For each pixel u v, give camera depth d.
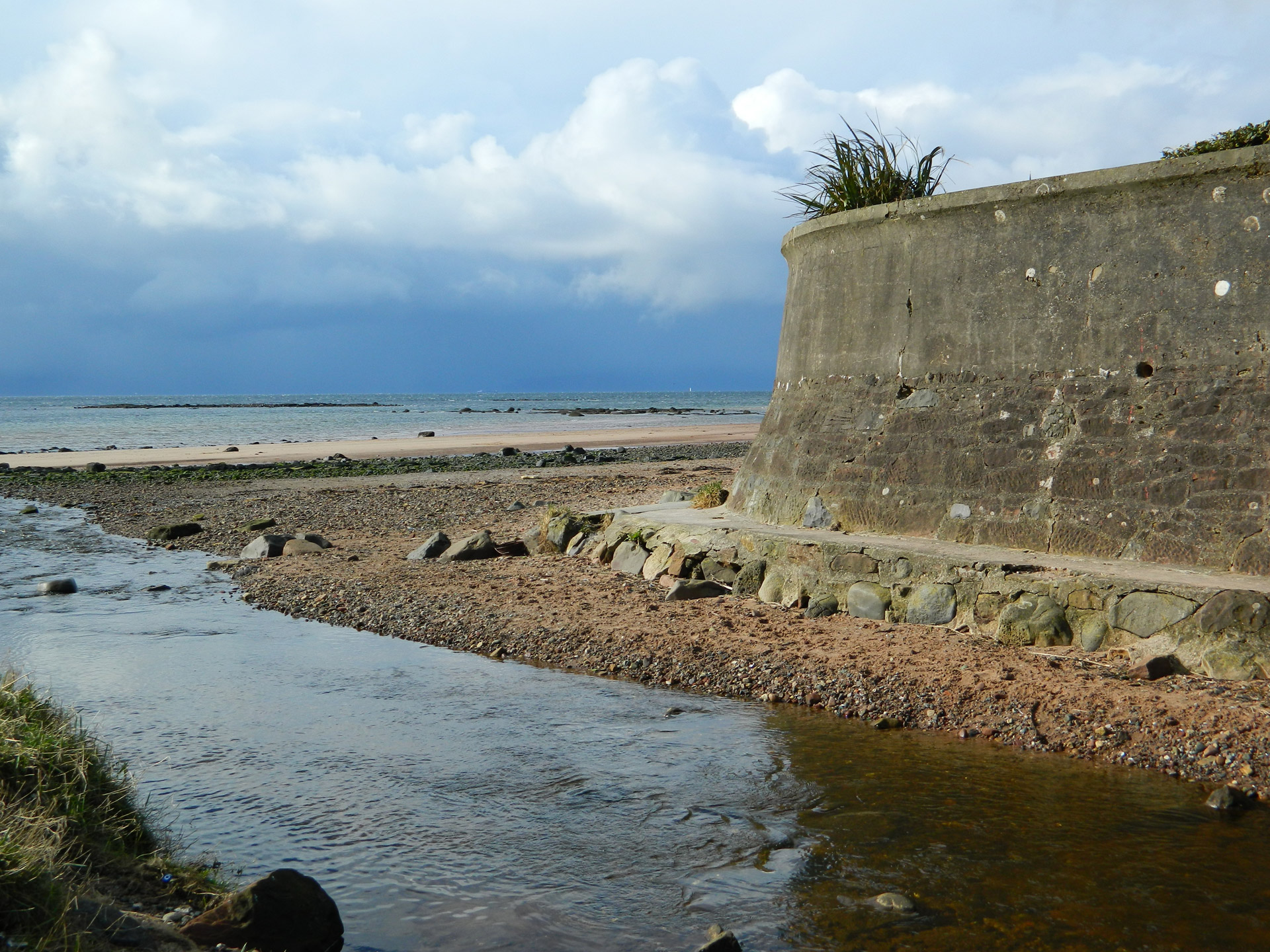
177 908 4.17
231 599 11.81
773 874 4.73
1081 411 8.60
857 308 10.48
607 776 6.04
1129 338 8.40
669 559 11.09
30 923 3.47
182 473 28.27
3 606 11.41
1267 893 4.46
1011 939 4.09
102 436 51.47
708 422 69.25
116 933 3.66
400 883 4.70
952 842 5.04
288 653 9.20
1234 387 7.79
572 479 25.14
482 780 6.00
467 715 7.30
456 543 13.73
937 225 9.72
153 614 10.95
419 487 23.91
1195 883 4.56
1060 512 8.56
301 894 4.09
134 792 5.29
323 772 6.16
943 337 9.64
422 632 9.84
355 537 16.05
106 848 4.54
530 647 9.12
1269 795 5.52
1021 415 8.97
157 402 175.88
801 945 4.09
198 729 7.02
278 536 14.82
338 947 4.11
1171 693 6.64
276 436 51.78
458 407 124.88
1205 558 7.71
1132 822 5.26
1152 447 8.14
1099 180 8.52
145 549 15.97
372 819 5.44
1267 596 6.77
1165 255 8.22
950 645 7.99
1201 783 5.76
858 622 8.88
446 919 4.36
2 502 22.50
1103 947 4.02
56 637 9.84
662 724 7.04
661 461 32.16
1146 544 8.03
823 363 10.85
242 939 3.85
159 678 8.32
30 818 4.09
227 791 5.84
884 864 4.80
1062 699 6.79
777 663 8.09
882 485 9.87
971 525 9.12
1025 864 4.78
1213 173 7.90
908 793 5.70
